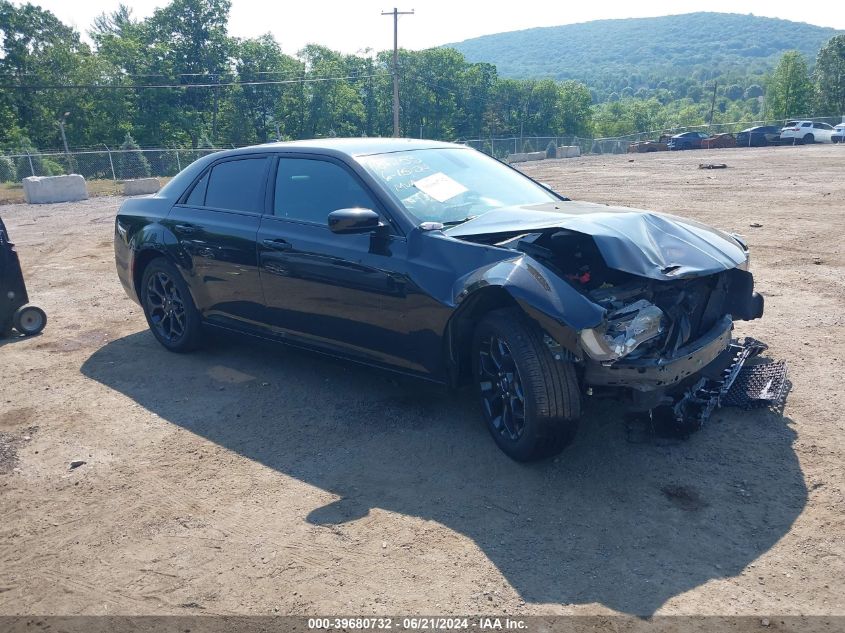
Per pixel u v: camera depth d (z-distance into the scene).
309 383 5.08
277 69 79.06
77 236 13.43
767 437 3.88
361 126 91.06
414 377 4.16
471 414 4.40
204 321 5.55
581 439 3.96
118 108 64.88
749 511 3.22
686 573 2.84
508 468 3.72
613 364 3.35
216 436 4.34
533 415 3.46
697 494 3.38
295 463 3.95
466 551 3.06
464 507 3.40
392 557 3.06
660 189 16.95
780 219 11.07
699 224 4.20
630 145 49.19
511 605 2.71
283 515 3.44
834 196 13.58
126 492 3.73
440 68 95.12
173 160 37.41
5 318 6.51
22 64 61.38
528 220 3.83
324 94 82.00
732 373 4.27
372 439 4.16
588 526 3.18
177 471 3.93
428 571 2.95
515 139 48.22
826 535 3.02
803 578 2.77
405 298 3.99
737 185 16.91
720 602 2.66
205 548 3.20
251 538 3.26
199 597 2.87
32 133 60.41
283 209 4.81
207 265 5.27
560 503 3.38
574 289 3.32
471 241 3.85
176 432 4.43
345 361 4.55
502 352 3.67
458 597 2.78
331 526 3.31
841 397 4.31
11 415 4.80
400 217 4.11
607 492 3.44
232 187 5.27
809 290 6.80
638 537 3.08
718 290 3.88
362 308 4.25
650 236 3.64
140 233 5.82
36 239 13.22
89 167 35.56
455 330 3.84
